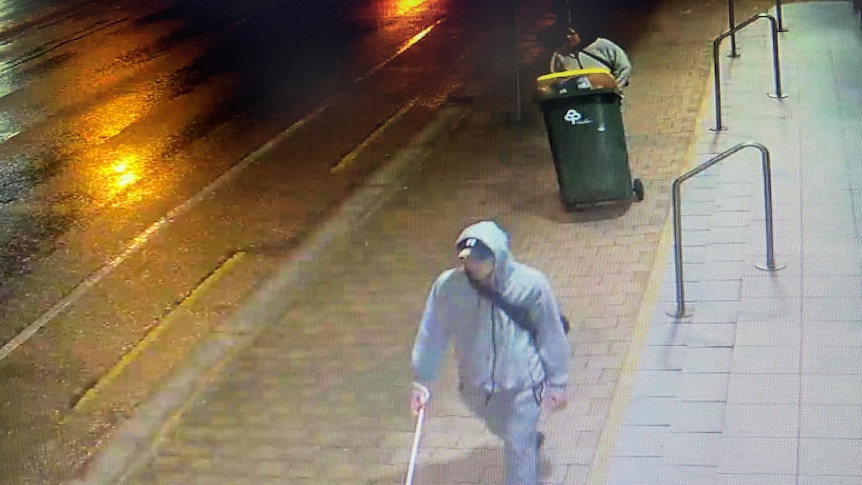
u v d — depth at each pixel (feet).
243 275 35.99
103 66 68.54
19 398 29.43
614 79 37.58
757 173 38.37
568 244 35.12
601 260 33.53
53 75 67.31
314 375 28.94
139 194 44.65
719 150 41.45
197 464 25.49
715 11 67.92
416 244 37.04
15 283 36.86
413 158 46.32
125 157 49.75
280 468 24.91
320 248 37.63
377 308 32.53
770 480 21.61
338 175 45.14
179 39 74.69
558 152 37.32
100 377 30.27
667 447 23.16
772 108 45.83
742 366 25.90
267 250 37.91
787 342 26.71
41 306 35.01
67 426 27.94
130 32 78.13
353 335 30.91
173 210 42.47
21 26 82.94
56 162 49.83
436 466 24.04
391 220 39.47
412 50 66.13
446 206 40.27
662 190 38.52
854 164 37.96
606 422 24.56
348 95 57.52
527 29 68.85
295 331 31.58
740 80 51.03
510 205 39.47
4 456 26.78
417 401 20.65
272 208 41.88
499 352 19.83
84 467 26.09
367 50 67.21
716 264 31.48
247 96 58.80
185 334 32.22
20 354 31.91
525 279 19.75
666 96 50.37
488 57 63.10
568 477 22.68
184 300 34.53
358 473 24.29
